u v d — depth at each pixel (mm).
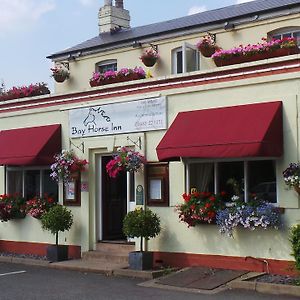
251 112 11336
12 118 16156
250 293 9883
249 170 11680
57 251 13859
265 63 11398
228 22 15805
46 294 10102
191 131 11789
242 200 11656
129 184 13625
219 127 11438
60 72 19391
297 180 10539
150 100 13102
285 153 11078
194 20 17531
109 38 19844
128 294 10047
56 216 13789
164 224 12734
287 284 9969
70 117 14727
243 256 11484
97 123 14125
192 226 12133
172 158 12031
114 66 18750
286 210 10992
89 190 14250
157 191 12906
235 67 11789
